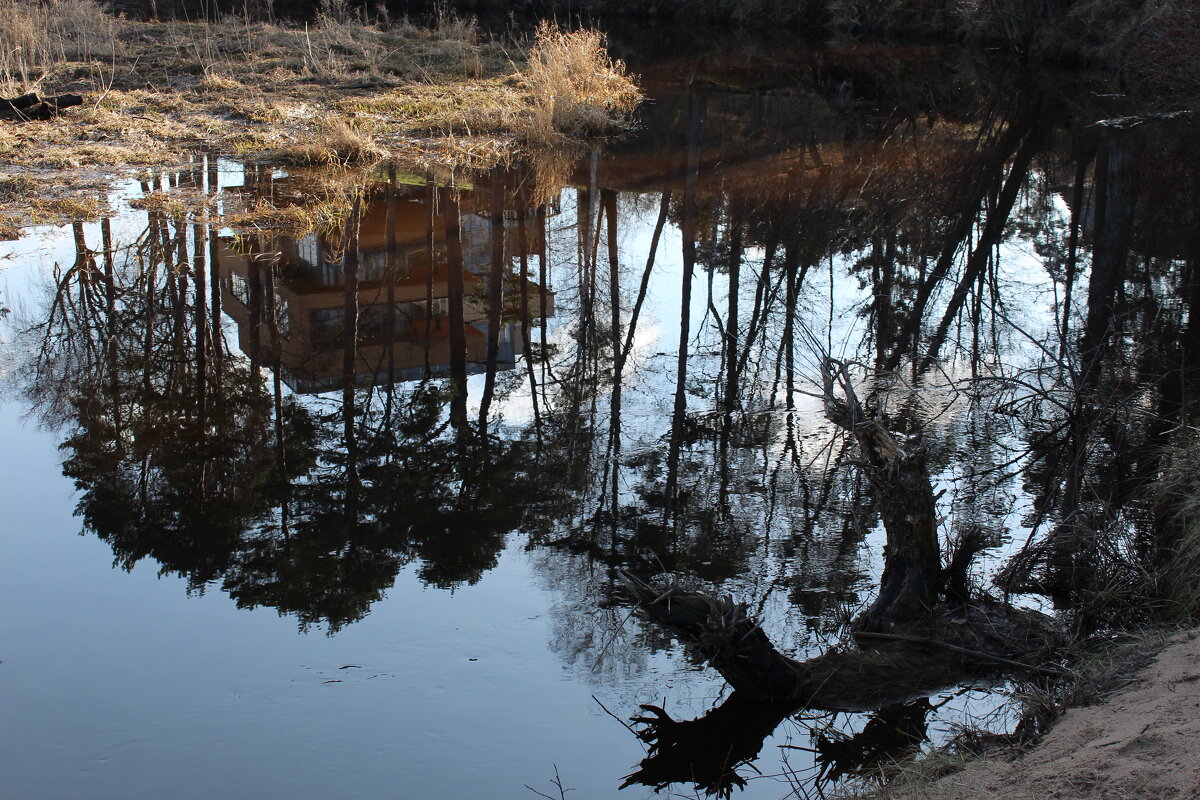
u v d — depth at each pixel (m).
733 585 5.61
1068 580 5.47
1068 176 15.67
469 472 7.12
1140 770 3.53
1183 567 5.11
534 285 11.39
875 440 5.37
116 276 10.34
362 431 7.83
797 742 4.43
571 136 17.06
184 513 6.41
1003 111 20.38
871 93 22.48
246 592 5.52
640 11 35.94
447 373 9.16
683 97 21.39
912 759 4.20
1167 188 14.52
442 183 14.34
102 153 14.09
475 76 20.06
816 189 14.80
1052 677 4.64
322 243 11.72
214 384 8.52
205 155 14.53
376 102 17.52
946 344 9.39
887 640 4.99
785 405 8.30
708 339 9.88
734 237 12.77
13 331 9.14
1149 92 21.06
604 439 7.71
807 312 10.41
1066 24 24.92
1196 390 7.89
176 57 20.27
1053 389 6.95
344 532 6.23
